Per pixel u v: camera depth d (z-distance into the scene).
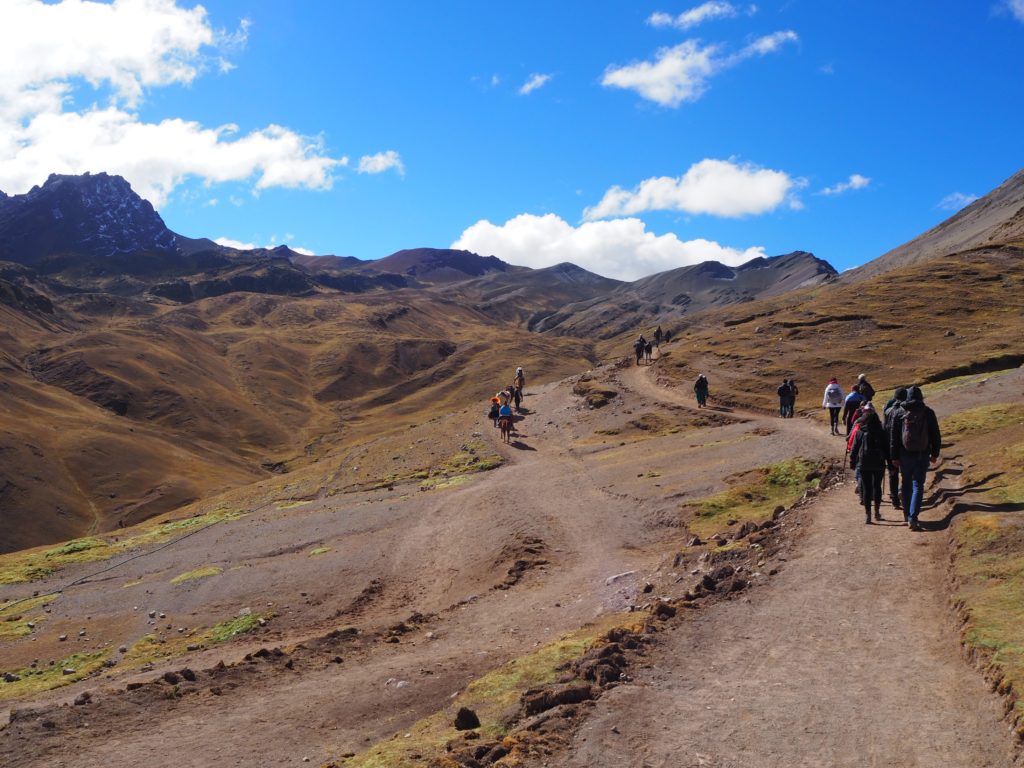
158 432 176.25
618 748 7.63
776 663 9.54
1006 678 8.03
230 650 19.19
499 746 7.82
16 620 27.09
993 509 13.73
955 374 41.72
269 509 41.78
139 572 31.61
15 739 11.24
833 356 50.06
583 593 17.23
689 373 53.47
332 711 11.66
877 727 7.73
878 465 15.51
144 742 11.02
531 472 36.16
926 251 148.00
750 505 22.20
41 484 135.88
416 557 24.77
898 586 11.82
